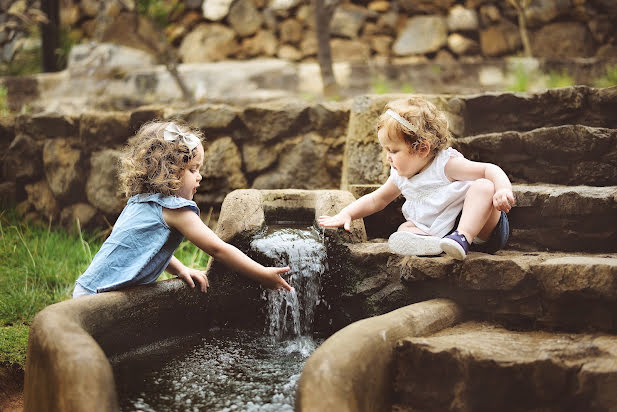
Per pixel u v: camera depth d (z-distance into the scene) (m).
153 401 2.05
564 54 6.00
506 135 3.21
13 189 4.73
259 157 4.16
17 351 2.76
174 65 5.23
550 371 1.87
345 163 3.80
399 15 6.48
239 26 6.49
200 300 2.71
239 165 4.19
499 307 2.32
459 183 2.52
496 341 2.08
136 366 2.34
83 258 3.99
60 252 4.07
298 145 4.10
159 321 2.54
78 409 1.68
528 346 2.03
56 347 1.86
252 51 6.51
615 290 2.09
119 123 4.42
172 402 2.04
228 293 2.79
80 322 2.12
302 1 6.43
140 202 2.62
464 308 2.40
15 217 4.62
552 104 3.46
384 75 5.46
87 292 2.48
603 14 5.91
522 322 2.29
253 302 2.81
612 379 1.80
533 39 6.14
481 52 6.34
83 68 5.82
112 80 5.73
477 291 2.35
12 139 4.79
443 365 1.97
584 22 5.96
